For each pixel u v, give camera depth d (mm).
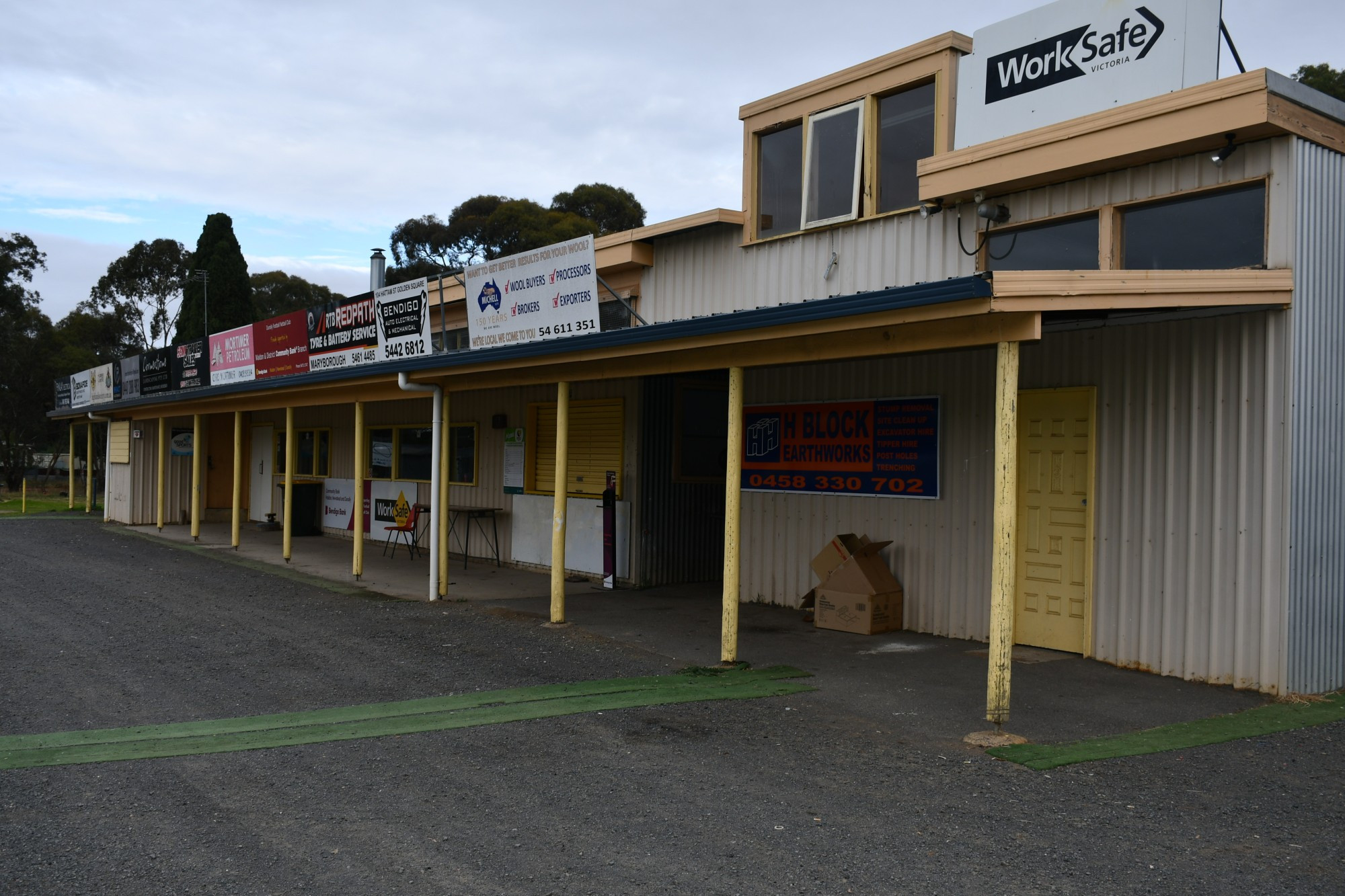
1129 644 8039
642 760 5703
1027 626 8938
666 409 13523
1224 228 7555
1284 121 7031
